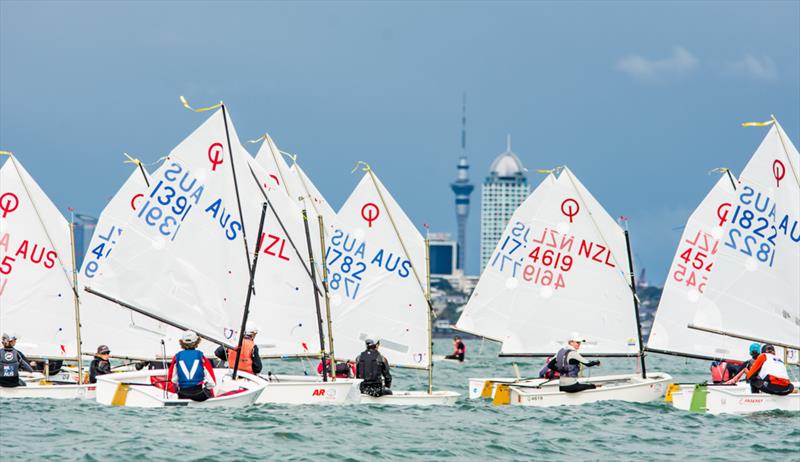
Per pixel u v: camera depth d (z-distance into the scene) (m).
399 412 114.56
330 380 123.19
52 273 131.88
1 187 131.25
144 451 85.44
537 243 143.62
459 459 88.69
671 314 143.88
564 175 143.50
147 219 118.88
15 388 118.06
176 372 108.88
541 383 128.88
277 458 85.38
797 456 91.12
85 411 105.00
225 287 119.56
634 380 139.38
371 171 133.88
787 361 136.62
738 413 115.69
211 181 120.31
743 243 123.56
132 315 131.50
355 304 133.38
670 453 92.56
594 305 142.00
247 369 121.25
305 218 127.81
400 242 133.00
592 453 92.50
